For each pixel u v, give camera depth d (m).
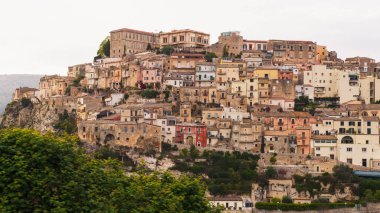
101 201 120.31
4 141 122.06
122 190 126.00
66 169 120.94
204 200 139.88
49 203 114.69
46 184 117.06
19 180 114.25
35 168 118.69
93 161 132.12
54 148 122.75
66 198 116.25
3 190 113.44
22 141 122.38
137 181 135.62
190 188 140.25
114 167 138.88
